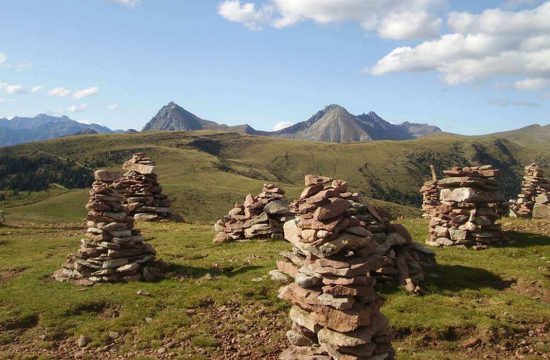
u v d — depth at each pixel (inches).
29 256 1040.8
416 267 831.7
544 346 624.4
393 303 729.6
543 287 812.0
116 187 1574.8
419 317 682.8
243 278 822.5
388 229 874.8
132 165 1622.8
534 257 980.6
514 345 635.5
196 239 1186.0
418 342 634.8
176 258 987.3
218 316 693.9
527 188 1882.4
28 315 687.1
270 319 681.6
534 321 690.8
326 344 518.3
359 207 848.3
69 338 642.2
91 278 815.1
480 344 633.6
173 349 607.8
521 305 735.7
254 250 1025.5
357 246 546.9
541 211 1525.6
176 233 1279.5
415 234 1233.4
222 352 604.7
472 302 748.0
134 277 824.3
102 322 676.1
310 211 570.9
